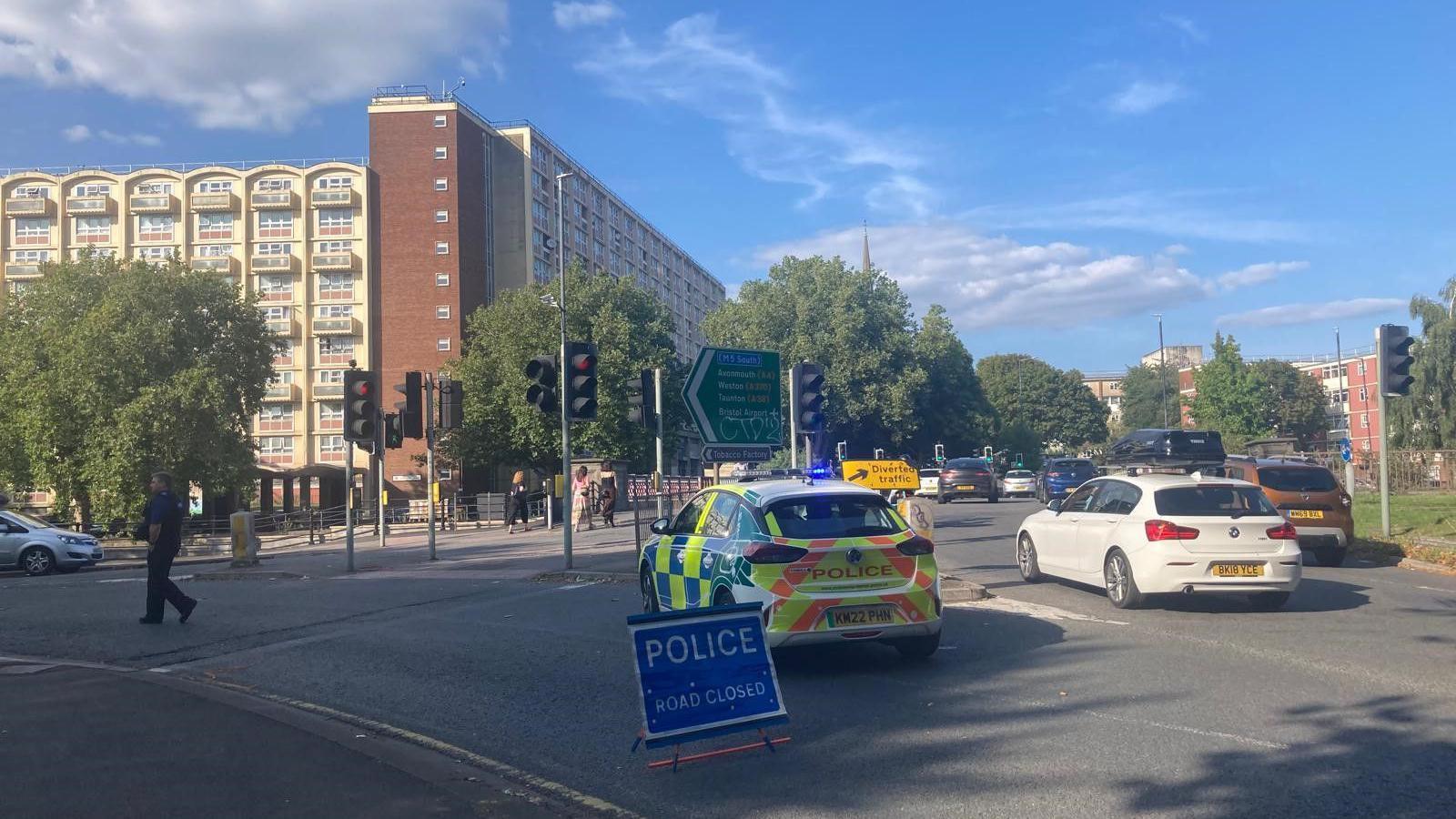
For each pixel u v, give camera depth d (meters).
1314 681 7.75
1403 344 18.45
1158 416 103.12
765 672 6.26
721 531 9.17
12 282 66.25
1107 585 11.80
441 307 65.56
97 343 37.38
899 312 65.19
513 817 5.18
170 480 12.90
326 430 65.44
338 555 26.62
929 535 12.62
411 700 8.03
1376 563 16.31
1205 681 7.81
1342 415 89.56
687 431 76.56
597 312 58.97
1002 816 5.02
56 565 23.45
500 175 72.25
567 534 17.38
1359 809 5.01
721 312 67.94
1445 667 8.17
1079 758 5.92
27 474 39.75
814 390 16.06
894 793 5.43
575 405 17.50
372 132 66.75
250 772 6.00
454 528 41.47
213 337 41.53
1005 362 99.62
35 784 5.79
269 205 65.88
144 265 40.00
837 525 8.59
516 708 7.63
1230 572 10.94
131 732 7.01
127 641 11.43
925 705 7.32
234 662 9.98
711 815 5.20
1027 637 9.86
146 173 67.06
